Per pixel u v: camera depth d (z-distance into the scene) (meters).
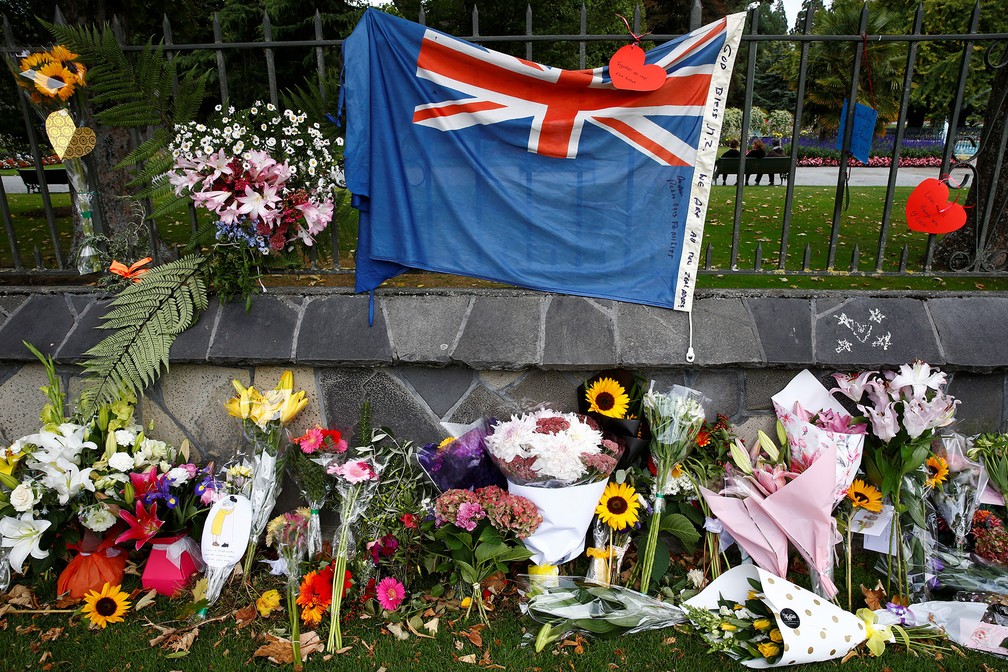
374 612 2.41
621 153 2.63
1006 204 3.59
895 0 12.14
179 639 2.27
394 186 2.68
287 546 2.50
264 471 2.53
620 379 2.60
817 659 2.15
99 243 3.02
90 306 2.81
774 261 4.68
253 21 10.90
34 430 2.87
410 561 2.55
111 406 2.66
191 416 2.79
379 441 2.74
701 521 2.58
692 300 2.66
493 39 2.60
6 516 2.49
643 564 2.50
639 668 2.18
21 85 2.77
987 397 2.66
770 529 2.40
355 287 2.76
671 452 2.46
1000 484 2.43
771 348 2.59
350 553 2.47
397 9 9.18
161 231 6.51
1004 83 3.90
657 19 16.50
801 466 2.44
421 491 2.72
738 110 21.48
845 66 3.91
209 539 2.43
